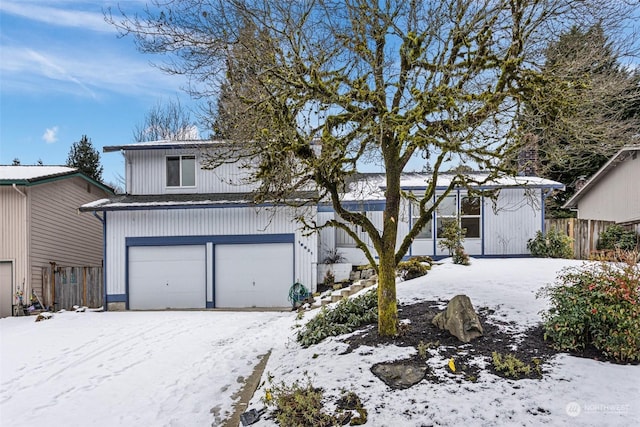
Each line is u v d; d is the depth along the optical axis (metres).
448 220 14.40
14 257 15.04
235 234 15.02
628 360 5.52
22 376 7.81
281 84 6.20
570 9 6.11
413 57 6.27
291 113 6.43
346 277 14.95
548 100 5.60
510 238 14.71
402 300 8.68
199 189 15.98
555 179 22.64
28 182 14.76
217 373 7.64
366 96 6.11
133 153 16.12
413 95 5.85
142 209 14.52
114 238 15.10
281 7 6.01
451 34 6.14
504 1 6.21
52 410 6.34
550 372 5.33
